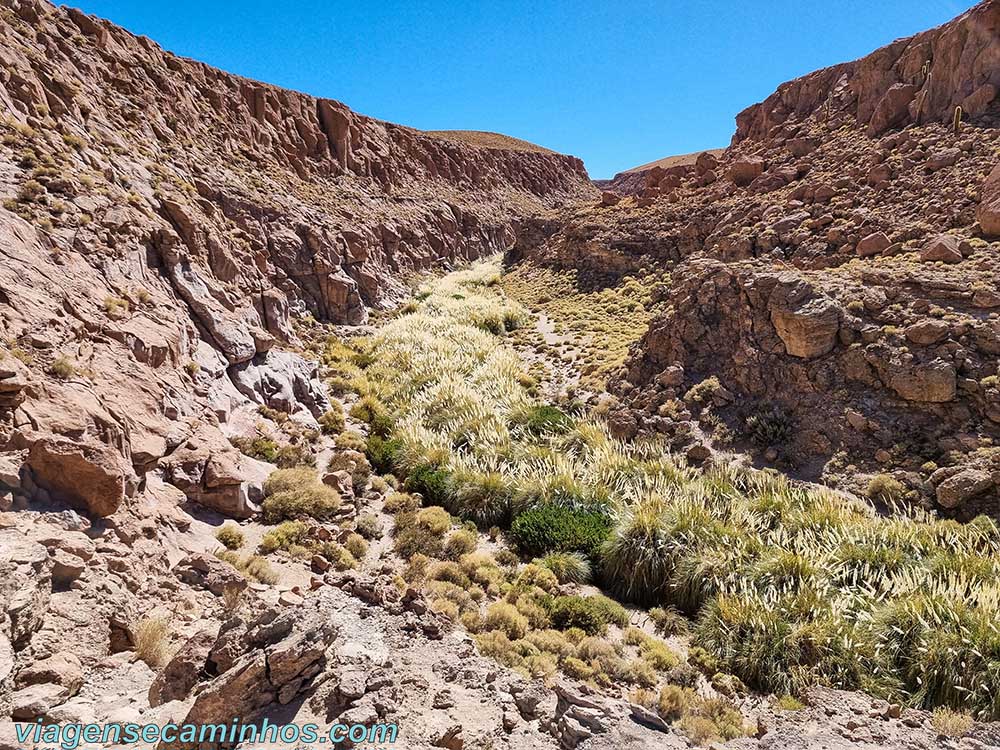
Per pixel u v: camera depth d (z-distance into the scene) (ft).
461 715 21.88
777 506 49.26
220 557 34.47
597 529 47.37
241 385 63.36
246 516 42.24
